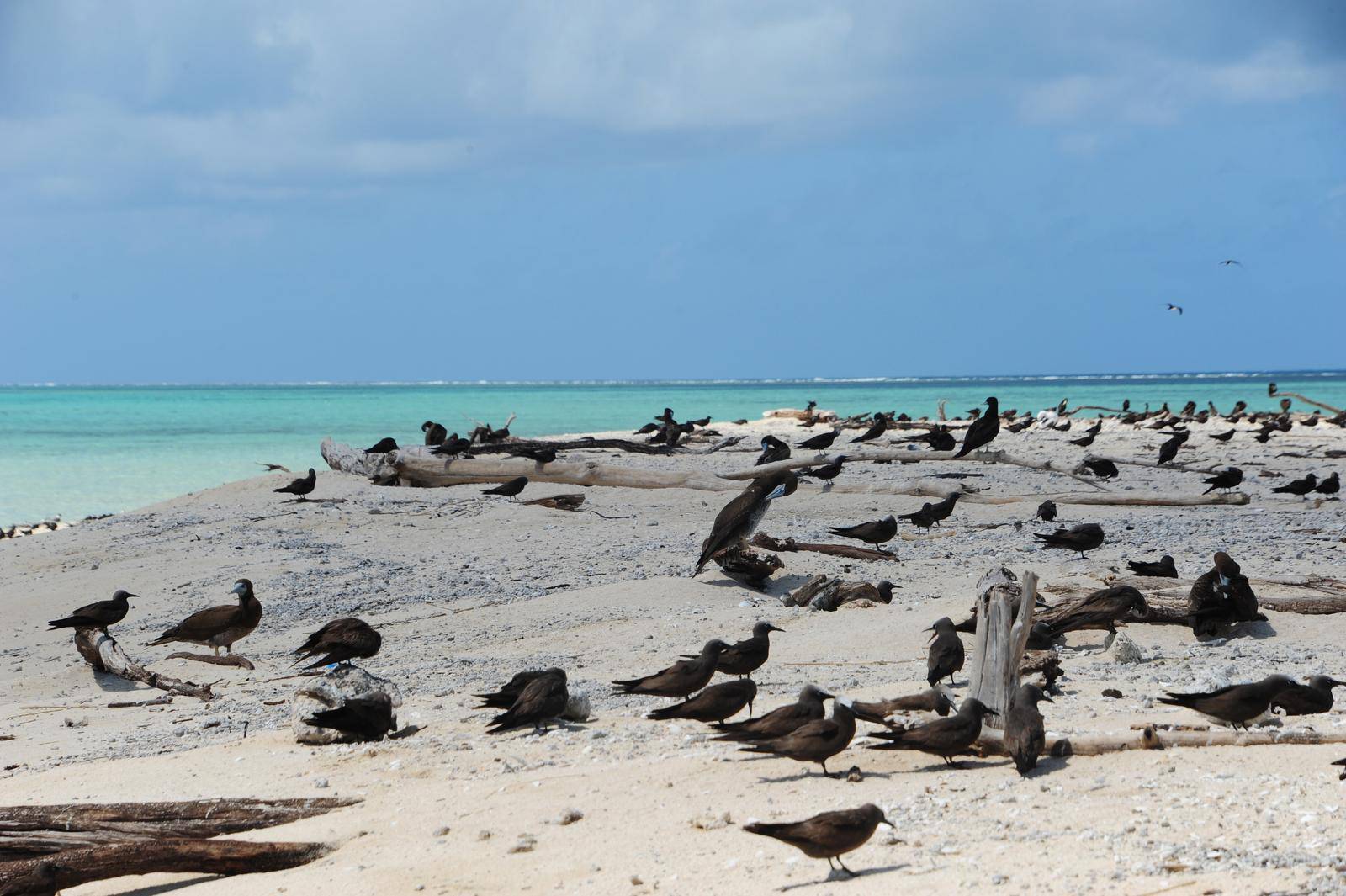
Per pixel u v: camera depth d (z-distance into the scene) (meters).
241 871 8.49
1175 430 55.69
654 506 29.03
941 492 28.56
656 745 11.02
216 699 15.09
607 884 7.35
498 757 10.75
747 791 9.20
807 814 8.43
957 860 7.26
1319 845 6.98
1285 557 20.42
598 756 10.64
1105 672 13.59
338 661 13.12
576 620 18.25
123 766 11.24
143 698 15.34
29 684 16.12
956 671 12.77
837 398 145.50
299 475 32.94
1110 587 15.28
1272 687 9.97
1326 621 15.71
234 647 17.73
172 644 17.73
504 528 26.11
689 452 42.41
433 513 27.41
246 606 16.33
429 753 11.04
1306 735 9.66
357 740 11.75
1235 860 6.83
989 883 6.78
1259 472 38.66
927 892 6.74
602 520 27.33
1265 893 6.23
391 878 7.75
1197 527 25.12
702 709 10.49
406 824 8.89
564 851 8.05
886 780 9.34
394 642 17.53
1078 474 28.92
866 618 17.09
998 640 10.52
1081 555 21.69
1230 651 14.45
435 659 16.33
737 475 29.36
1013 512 28.59
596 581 20.97
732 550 20.06
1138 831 7.52
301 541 24.42
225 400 151.88
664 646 16.33
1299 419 62.25
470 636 17.62
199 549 23.81
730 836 8.09
